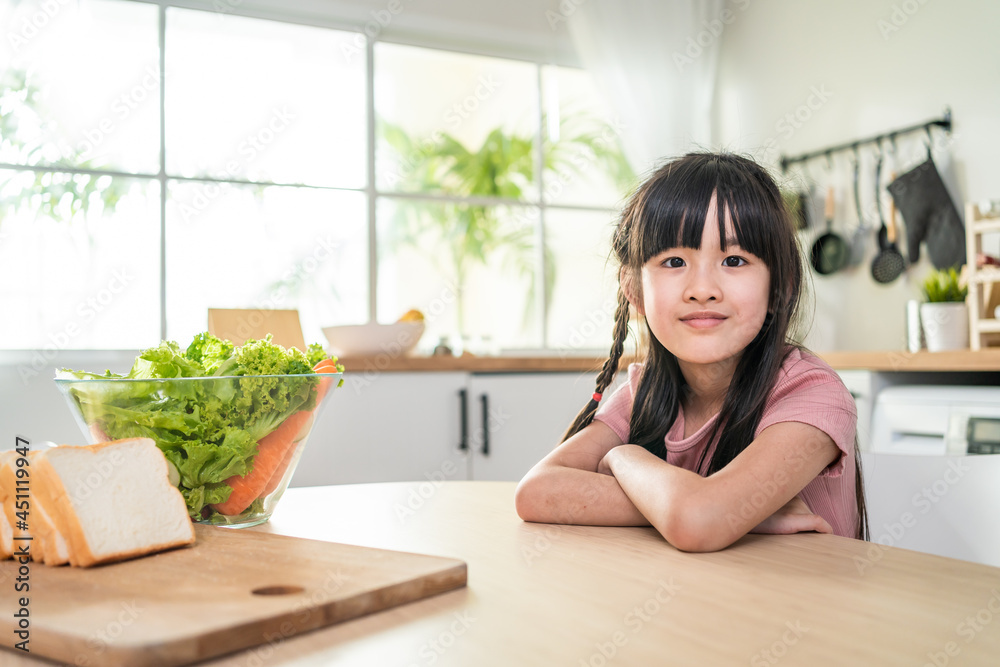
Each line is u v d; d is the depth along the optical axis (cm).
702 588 51
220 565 52
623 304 100
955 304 210
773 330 86
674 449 95
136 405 66
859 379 217
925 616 44
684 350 81
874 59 260
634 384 104
